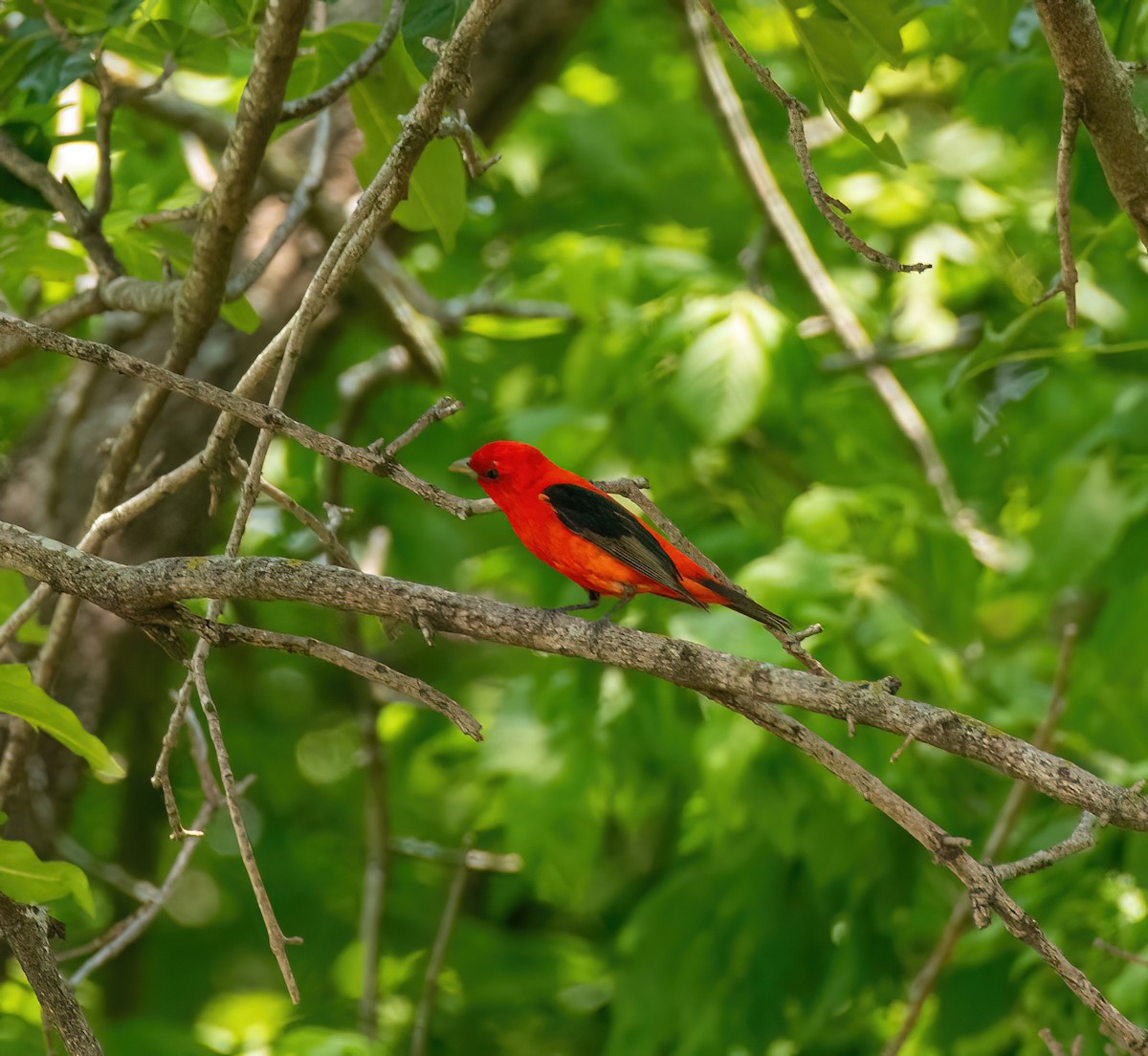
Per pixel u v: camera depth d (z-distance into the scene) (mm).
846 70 6309
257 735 17750
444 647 17203
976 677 12328
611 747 13023
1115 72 5473
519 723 13734
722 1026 12414
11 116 8398
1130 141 5633
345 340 15523
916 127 16688
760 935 12570
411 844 13875
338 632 14672
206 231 6766
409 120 5621
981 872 4891
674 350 12617
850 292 15727
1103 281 13734
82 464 10586
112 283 7730
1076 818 11719
